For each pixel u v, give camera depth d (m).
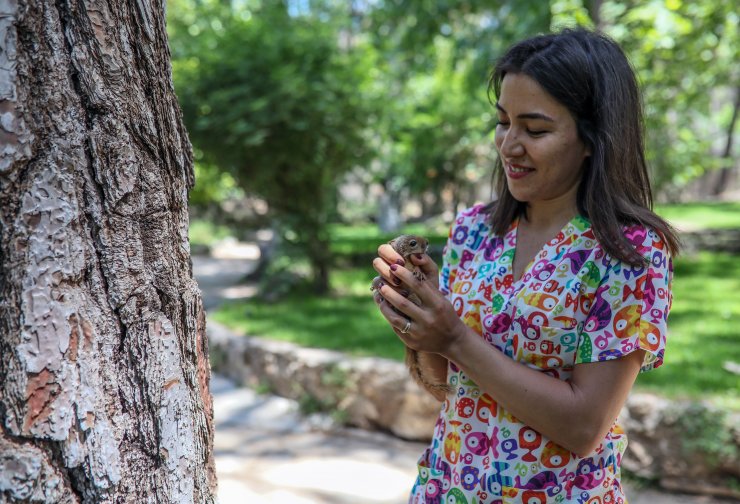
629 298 1.20
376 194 17.25
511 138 1.27
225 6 7.55
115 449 1.03
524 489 1.26
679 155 10.18
